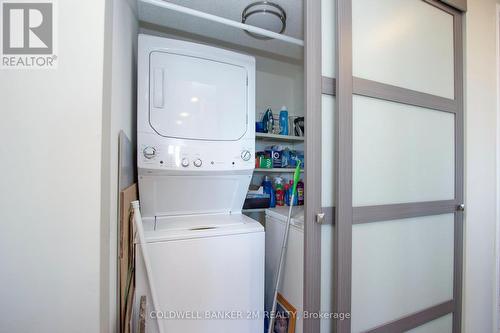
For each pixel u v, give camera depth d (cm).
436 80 135
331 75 109
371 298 116
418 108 129
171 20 158
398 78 122
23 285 61
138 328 93
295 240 121
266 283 153
